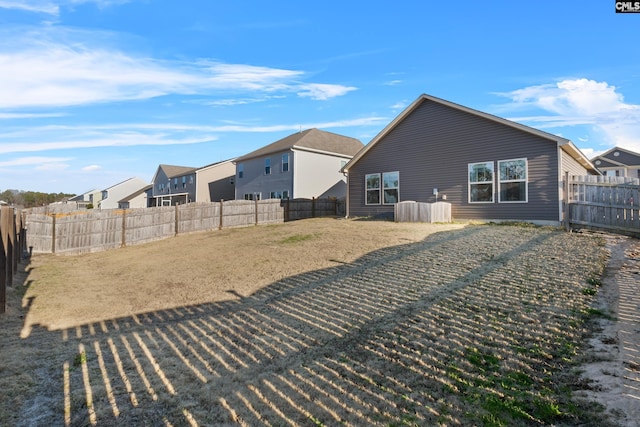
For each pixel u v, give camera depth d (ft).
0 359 12.97
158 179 147.43
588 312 14.23
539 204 40.09
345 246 32.83
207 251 37.11
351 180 60.03
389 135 54.75
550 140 39.47
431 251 27.68
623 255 22.43
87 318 18.06
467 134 46.26
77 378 11.66
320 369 11.91
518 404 9.00
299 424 9.01
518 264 22.15
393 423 8.74
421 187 50.78
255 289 22.15
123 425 9.14
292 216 70.23
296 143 82.33
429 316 15.53
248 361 12.80
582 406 8.56
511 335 13.02
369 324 15.35
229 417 9.48
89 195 210.38
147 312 18.98
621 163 119.55
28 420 9.34
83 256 40.11
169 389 10.96
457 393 9.82
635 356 10.49
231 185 118.62
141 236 48.55
